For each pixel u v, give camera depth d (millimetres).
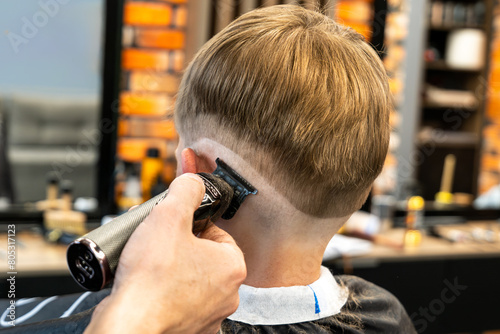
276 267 721
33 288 1696
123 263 492
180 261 496
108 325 447
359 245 2104
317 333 738
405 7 2756
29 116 2328
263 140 646
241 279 540
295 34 662
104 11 2277
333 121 650
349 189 691
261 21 675
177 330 488
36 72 2340
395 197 2746
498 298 2283
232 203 659
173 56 2406
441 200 2900
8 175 2191
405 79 2809
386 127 706
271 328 720
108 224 512
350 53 675
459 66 2943
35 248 1862
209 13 2365
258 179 662
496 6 2951
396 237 2285
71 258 500
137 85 2383
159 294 477
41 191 2312
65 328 582
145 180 2260
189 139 698
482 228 2645
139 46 2371
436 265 2164
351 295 854
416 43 2805
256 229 694
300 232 705
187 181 539
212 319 525
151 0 2355
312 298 743
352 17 2467
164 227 502
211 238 581
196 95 677
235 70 646
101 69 2316
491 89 3014
